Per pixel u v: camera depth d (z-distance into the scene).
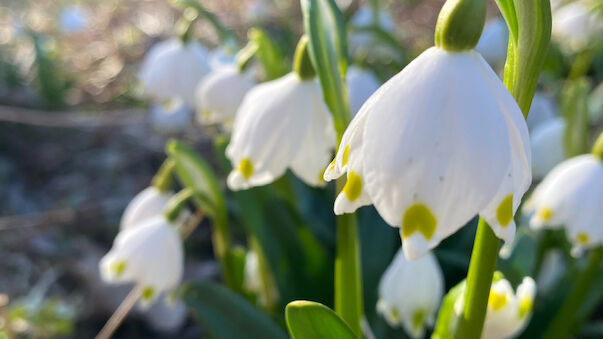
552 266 0.25
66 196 0.39
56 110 0.46
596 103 0.36
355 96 0.24
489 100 0.12
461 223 0.12
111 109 0.49
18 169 0.42
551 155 0.27
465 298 0.14
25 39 0.57
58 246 0.35
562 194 0.18
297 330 0.14
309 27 0.15
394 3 0.63
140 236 0.21
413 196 0.12
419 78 0.12
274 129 0.17
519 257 0.18
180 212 0.21
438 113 0.12
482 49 0.39
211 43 0.56
